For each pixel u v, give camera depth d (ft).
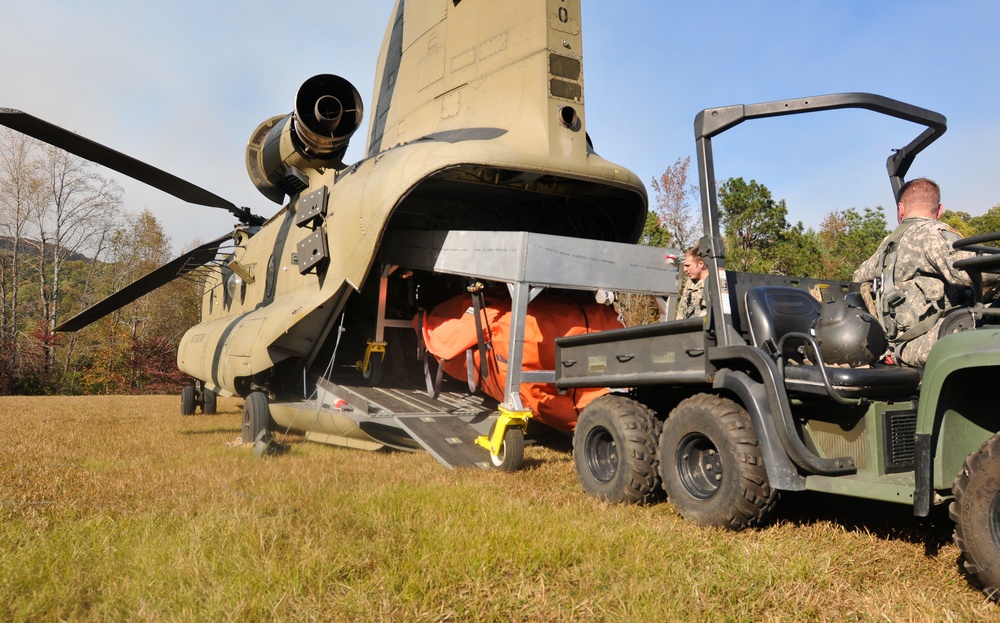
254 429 25.70
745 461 12.80
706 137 14.66
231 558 10.64
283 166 30.91
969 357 9.69
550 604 9.27
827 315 13.15
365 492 15.35
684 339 14.75
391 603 9.21
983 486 9.36
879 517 14.06
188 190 35.35
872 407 11.92
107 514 13.60
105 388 118.42
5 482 17.37
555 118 22.50
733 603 9.34
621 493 15.52
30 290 161.38
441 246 22.43
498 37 24.21
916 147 15.65
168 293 140.77
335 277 25.09
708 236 14.30
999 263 10.87
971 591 9.71
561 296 23.18
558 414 21.03
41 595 9.21
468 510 13.56
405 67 28.94
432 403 23.84
